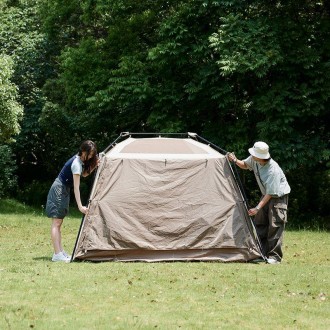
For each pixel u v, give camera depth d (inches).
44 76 1015.6
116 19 833.5
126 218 405.4
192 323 259.0
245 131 746.8
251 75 733.9
